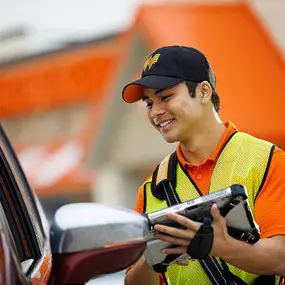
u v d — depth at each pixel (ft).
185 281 14.15
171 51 14.05
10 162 15.58
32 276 11.44
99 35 99.55
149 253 12.45
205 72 14.20
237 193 12.23
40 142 107.76
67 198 101.81
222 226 12.34
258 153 14.12
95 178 88.74
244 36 75.25
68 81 102.22
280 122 69.00
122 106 78.69
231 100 69.26
